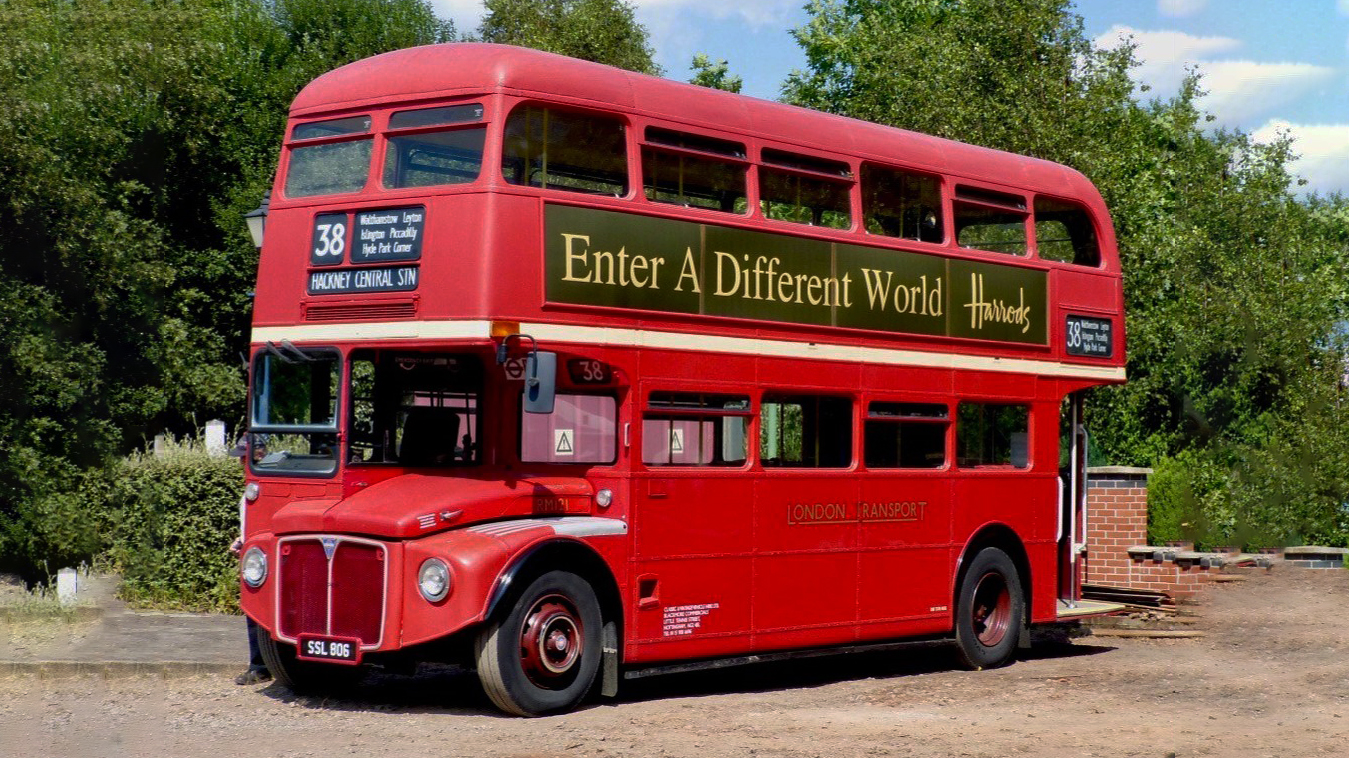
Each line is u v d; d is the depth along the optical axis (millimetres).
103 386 25078
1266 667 15242
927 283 14789
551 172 11664
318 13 41312
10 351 22547
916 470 14680
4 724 10797
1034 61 30438
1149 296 32125
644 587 12203
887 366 14320
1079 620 18938
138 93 31500
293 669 12227
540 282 11453
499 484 11703
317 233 11984
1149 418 34656
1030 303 16000
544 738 10297
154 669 13031
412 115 11742
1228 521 31516
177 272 33938
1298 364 34719
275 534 11641
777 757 9711
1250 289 35625
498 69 11484
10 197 24594
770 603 13234
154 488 17703
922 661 16109
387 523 11031
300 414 11977
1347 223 57406
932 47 31562
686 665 12492
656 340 12234
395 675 13797
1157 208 40281
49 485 21031
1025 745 10344
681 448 12547
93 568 19281
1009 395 15703
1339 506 33531
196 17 33156
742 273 12977
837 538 13852
